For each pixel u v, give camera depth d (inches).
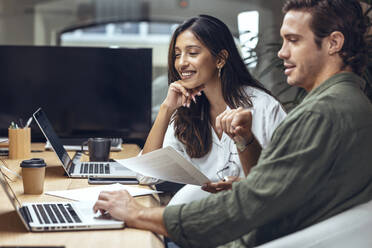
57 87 112.9
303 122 41.2
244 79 79.3
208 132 78.0
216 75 77.9
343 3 43.3
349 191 41.7
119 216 47.9
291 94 186.7
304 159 40.3
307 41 43.9
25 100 112.4
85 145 109.8
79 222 47.0
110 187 66.2
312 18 43.5
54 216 49.3
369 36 99.7
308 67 44.3
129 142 120.6
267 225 45.1
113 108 113.5
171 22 233.1
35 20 220.8
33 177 61.4
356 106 41.7
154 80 176.9
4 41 218.4
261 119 76.9
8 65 111.9
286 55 45.2
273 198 40.6
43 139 113.7
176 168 60.5
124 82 113.3
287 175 40.5
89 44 263.3
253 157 57.1
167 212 45.0
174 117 80.3
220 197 43.0
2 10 216.7
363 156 41.3
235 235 42.1
